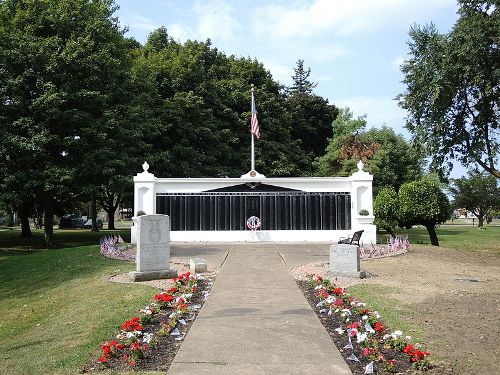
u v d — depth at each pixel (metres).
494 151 20.47
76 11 23.88
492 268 14.67
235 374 5.57
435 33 19.58
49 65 22.47
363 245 20.09
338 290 9.38
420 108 20.06
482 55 17.95
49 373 5.91
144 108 28.12
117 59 24.70
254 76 41.09
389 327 7.63
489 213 63.84
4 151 22.25
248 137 36.50
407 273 13.15
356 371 5.73
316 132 50.19
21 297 12.16
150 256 12.34
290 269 13.48
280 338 6.94
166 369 5.80
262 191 22.36
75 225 54.78
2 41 22.42
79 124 23.59
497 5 18.05
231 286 10.82
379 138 39.00
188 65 33.31
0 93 22.28
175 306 8.94
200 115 32.34
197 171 31.64
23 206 33.91
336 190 22.30
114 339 7.15
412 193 22.06
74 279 13.16
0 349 7.64
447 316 8.40
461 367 5.93
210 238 22.12
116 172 24.53
